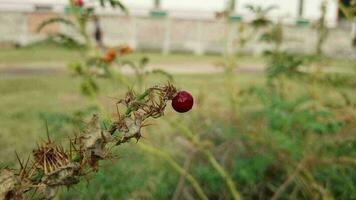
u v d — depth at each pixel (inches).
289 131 116.6
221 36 804.0
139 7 903.1
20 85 334.6
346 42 779.4
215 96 274.1
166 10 902.4
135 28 788.0
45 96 286.4
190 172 123.0
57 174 30.5
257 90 116.7
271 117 102.0
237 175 117.3
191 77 408.5
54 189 30.5
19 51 600.1
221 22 795.4
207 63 593.3
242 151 128.6
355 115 116.8
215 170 118.5
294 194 111.4
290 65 126.7
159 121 166.9
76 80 355.9
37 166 31.3
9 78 377.1
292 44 738.8
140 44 787.4
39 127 192.4
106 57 114.3
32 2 788.6
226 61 142.3
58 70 435.8
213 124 154.3
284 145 104.8
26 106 253.1
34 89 314.8
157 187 114.0
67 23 109.4
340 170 113.2
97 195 102.1
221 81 376.2
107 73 115.1
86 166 31.4
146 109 33.0
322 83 132.7
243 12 688.4
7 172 30.1
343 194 106.9
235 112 137.6
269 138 113.7
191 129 152.8
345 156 110.9
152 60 606.5
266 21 135.1
